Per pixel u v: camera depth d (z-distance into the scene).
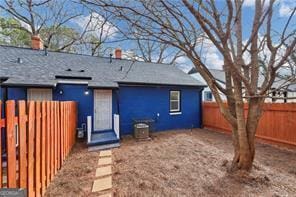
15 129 2.50
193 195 3.61
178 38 3.73
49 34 17.72
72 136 7.55
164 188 3.88
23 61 9.51
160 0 3.11
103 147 7.53
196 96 12.94
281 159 5.89
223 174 4.54
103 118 9.96
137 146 7.68
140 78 11.05
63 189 3.85
